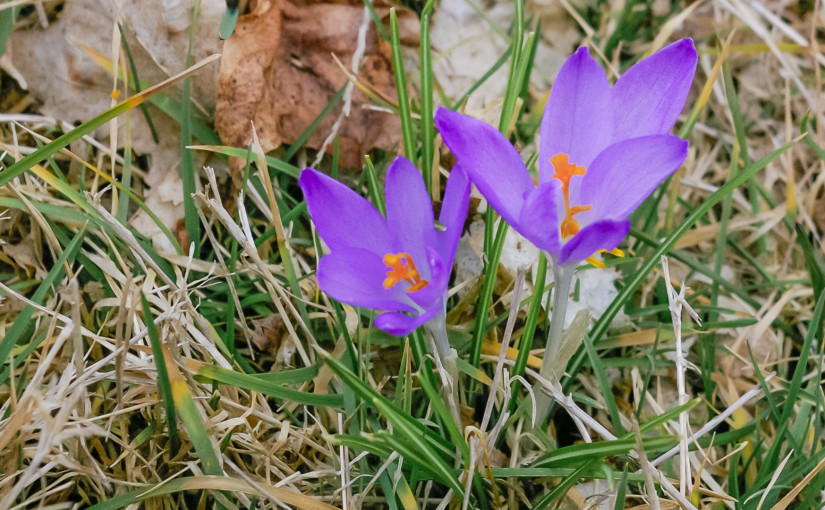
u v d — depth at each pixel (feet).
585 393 1.27
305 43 1.36
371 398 1.01
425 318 0.98
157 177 1.32
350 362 1.19
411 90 1.44
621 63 1.71
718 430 1.28
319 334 1.25
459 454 1.09
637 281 1.18
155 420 1.13
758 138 1.65
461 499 1.11
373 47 1.40
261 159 1.16
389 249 1.02
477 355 1.17
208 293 1.26
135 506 1.10
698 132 1.64
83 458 1.12
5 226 1.26
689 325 1.26
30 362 1.18
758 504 1.13
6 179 1.11
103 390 1.16
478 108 1.52
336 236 1.01
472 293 1.26
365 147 1.37
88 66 1.33
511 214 0.98
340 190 1.00
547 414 1.18
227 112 1.30
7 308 1.22
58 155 1.31
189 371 1.10
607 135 1.01
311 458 1.17
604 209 0.98
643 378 1.30
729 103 1.37
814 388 1.26
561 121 1.00
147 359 1.15
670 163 0.95
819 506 1.15
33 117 1.28
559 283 1.04
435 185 1.30
